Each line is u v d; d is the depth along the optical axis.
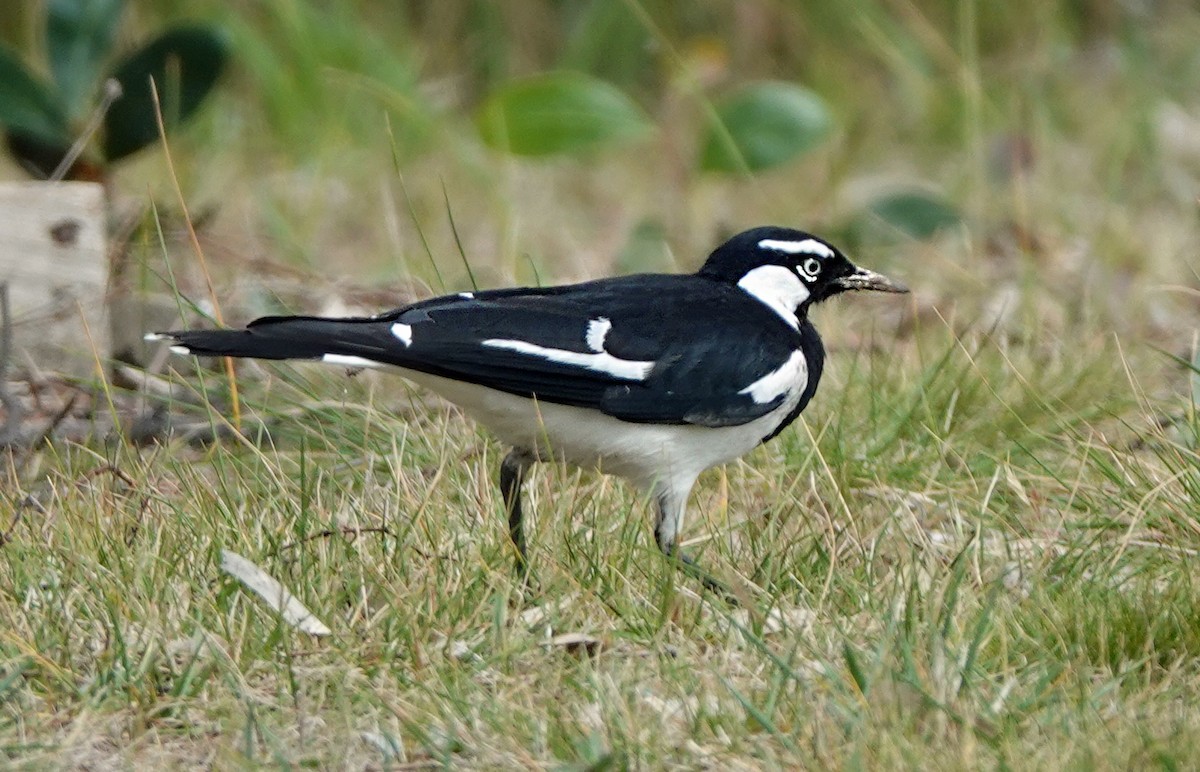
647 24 16.70
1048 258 14.62
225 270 13.20
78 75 13.12
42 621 7.62
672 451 8.81
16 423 10.19
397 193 16.38
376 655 7.54
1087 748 6.62
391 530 8.50
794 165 17.78
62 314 11.17
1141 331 12.52
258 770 6.60
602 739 6.85
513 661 7.52
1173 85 19.11
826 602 8.18
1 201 11.09
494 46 19.27
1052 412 10.23
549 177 17.52
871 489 9.80
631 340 8.65
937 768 6.49
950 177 17.08
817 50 19.31
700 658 7.64
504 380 8.42
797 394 9.10
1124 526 9.18
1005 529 9.16
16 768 6.72
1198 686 7.45
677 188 17.31
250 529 8.55
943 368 11.02
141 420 10.52
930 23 19.47
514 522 8.66
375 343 8.21
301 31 17.14
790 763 6.69
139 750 6.93
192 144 16.55
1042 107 18.09
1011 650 7.68
